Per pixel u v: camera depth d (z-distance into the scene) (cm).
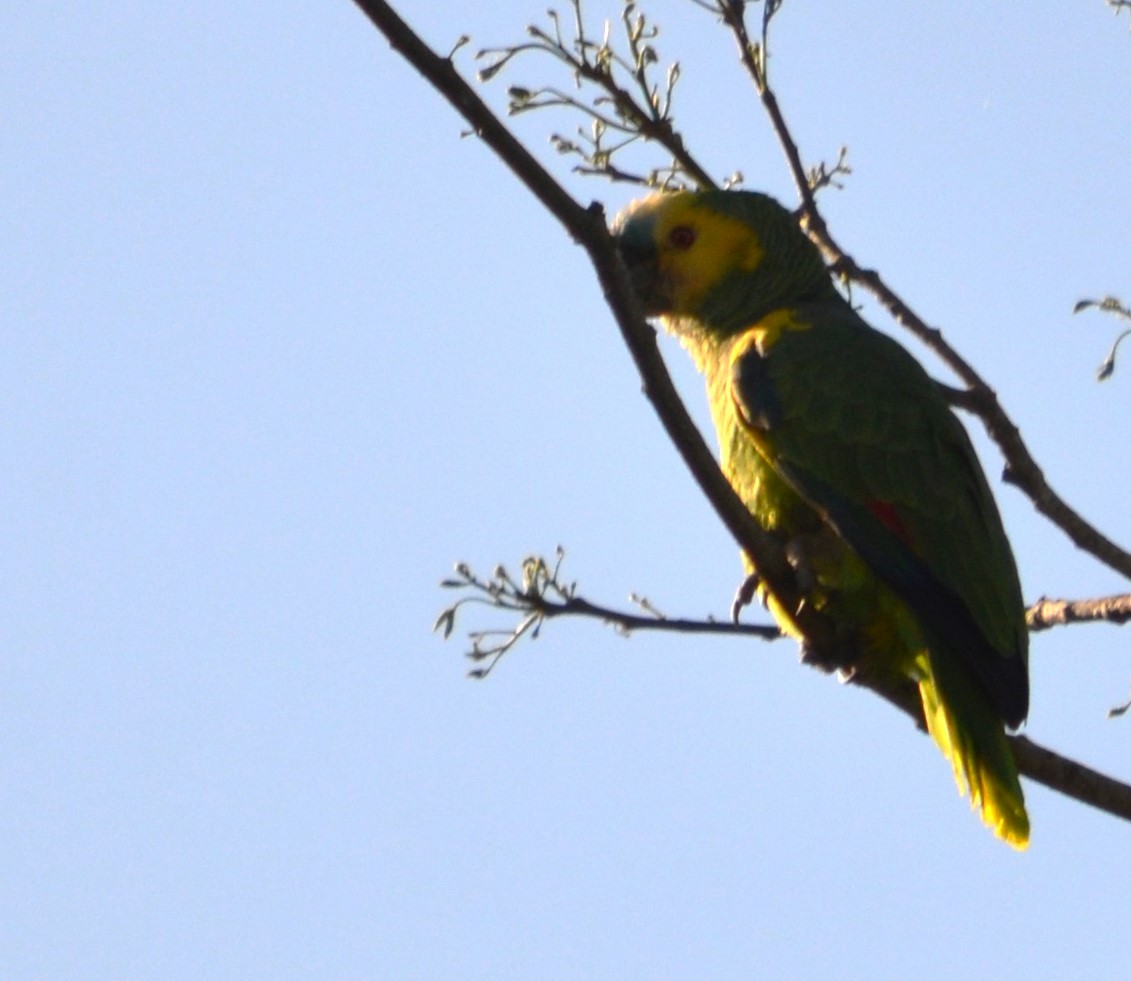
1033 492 901
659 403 686
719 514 762
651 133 944
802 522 929
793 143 955
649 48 940
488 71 912
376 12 580
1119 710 925
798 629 849
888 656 911
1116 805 843
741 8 948
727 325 1017
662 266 1031
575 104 936
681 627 835
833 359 929
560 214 616
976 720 850
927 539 884
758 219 1027
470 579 838
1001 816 827
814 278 1033
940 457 909
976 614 873
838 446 905
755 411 923
